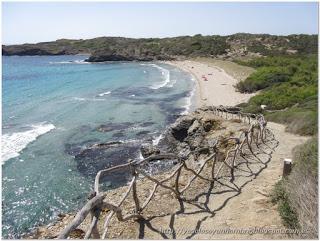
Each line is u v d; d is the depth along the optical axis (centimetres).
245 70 6094
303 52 9306
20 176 1766
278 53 9412
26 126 2831
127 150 2198
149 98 4181
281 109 2952
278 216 681
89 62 11156
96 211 482
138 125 2838
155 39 14200
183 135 2272
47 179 1736
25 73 7512
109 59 11312
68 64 10381
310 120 1728
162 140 2398
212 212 721
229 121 2047
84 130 2684
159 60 11062
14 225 1319
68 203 1502
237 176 951
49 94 4559
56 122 2964
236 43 11744
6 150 2172
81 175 1795
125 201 772
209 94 4331
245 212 714
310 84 3878
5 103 3909
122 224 663
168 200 776
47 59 12812
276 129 1900
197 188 855
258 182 898
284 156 1186
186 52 11225
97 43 15425
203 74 6600
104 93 4594
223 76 6116
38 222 1349
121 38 15662
